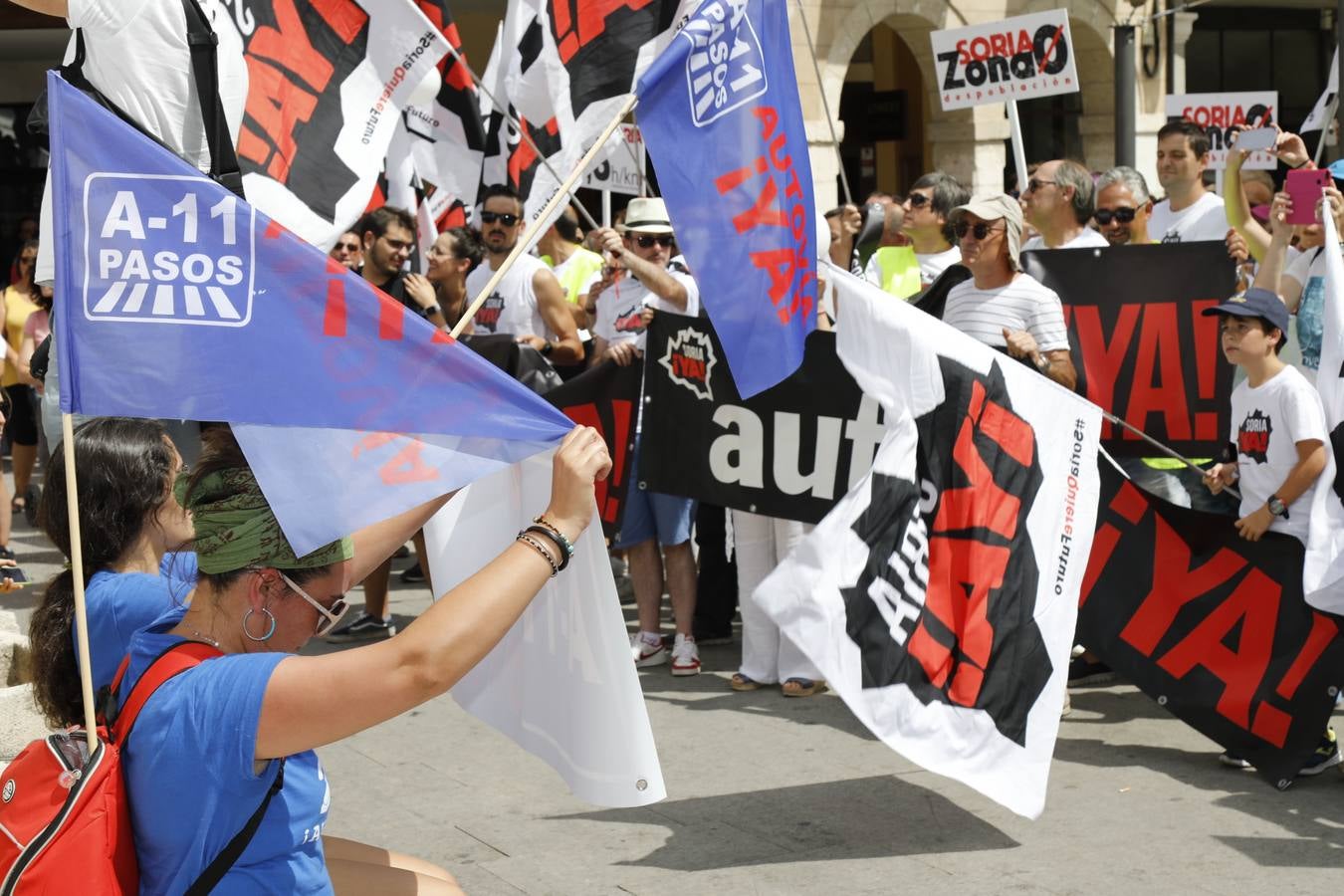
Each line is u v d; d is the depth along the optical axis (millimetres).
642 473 6027
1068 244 6863
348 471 2400
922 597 4344
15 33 14516
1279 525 5074
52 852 2166
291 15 4957
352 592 8297
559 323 7465
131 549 2998
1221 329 5465
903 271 8141
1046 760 4375
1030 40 8961
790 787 5012
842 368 5602
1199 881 4145
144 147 2357
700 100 3668
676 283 6004
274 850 2271
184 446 4539
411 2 5125
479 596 2205
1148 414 6242
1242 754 5008
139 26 4410
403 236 6914
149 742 2205
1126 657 5180
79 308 2348
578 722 3023
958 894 4090
